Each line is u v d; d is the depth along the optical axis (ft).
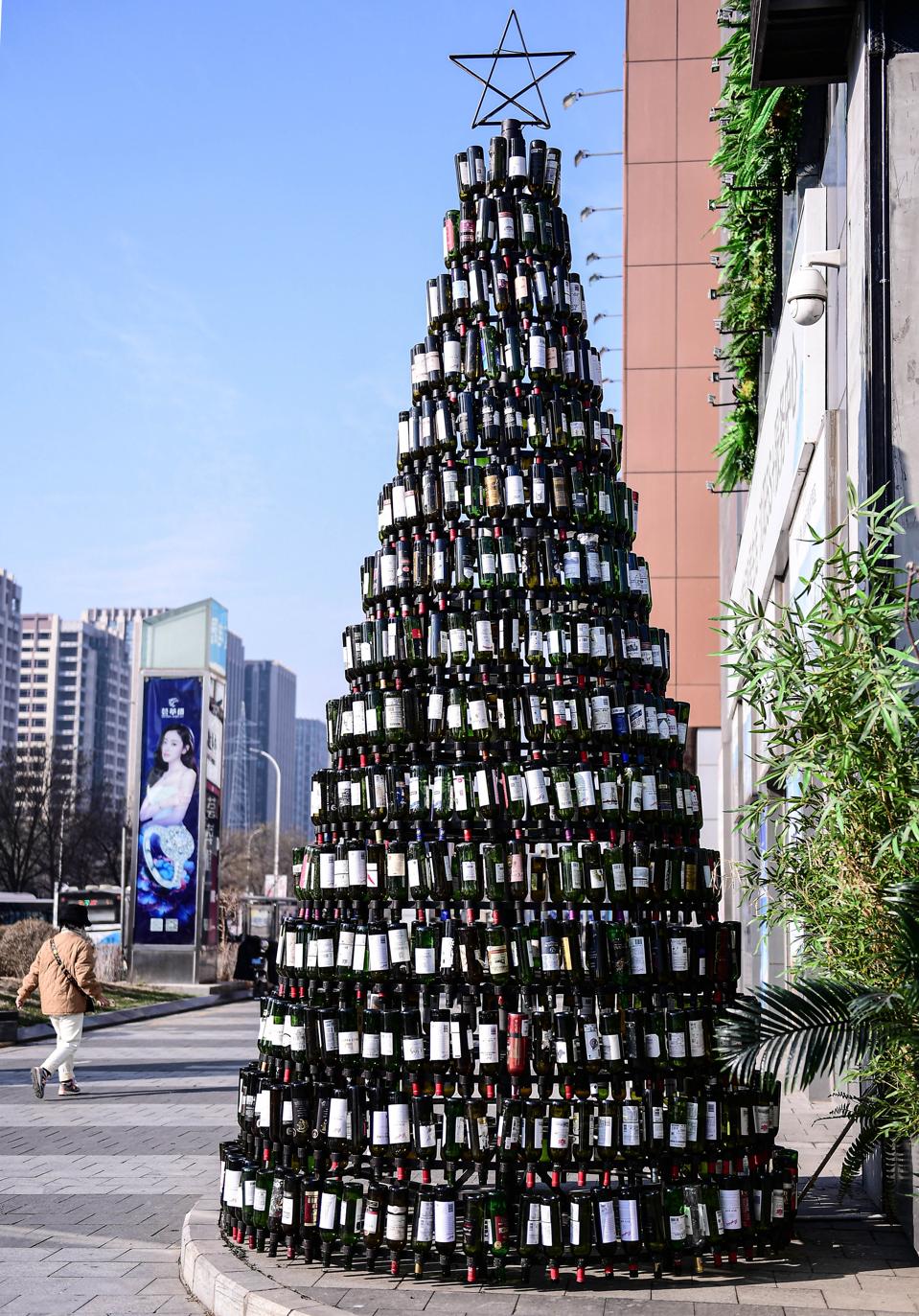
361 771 22.39
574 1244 19.58
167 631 106.32
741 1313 18.15
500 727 22.07
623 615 23.99
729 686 71.36
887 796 18.17
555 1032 20.53
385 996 21.20
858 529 25.81
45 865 243.60
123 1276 22.35
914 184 24.82
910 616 19.16
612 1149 20.22
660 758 23.68
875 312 24.75
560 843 22.71
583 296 25.35
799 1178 27.86
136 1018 79.41
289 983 22.57
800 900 20.20
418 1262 20.08
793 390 39.27
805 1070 17.94
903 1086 18.35
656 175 90.74
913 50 25.07
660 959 21.36
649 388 90.27
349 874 21.97
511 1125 20.31
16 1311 20.38
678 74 90.43
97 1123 37.70
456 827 21.65
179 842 104.68
